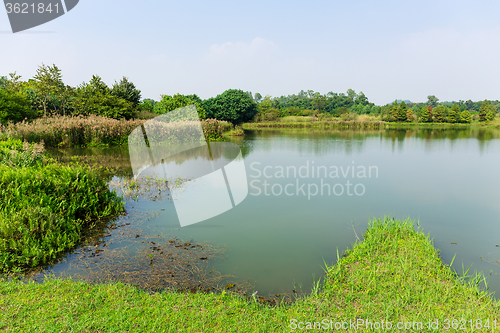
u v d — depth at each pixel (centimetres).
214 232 446
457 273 331
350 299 276
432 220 499
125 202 576
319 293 295
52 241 382
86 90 2420
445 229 462
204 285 309
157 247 395
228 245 403
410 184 742
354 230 456
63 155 1103
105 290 282
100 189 538
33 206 417
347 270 331
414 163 1045
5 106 1638
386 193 659
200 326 231
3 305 246
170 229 456
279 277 328
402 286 291
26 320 227
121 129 1469
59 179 493
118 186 675
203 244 405
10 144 748
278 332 229
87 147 1360
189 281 315
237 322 239
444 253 383
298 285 312
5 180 455
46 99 2194
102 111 2234
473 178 812
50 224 400
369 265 338
